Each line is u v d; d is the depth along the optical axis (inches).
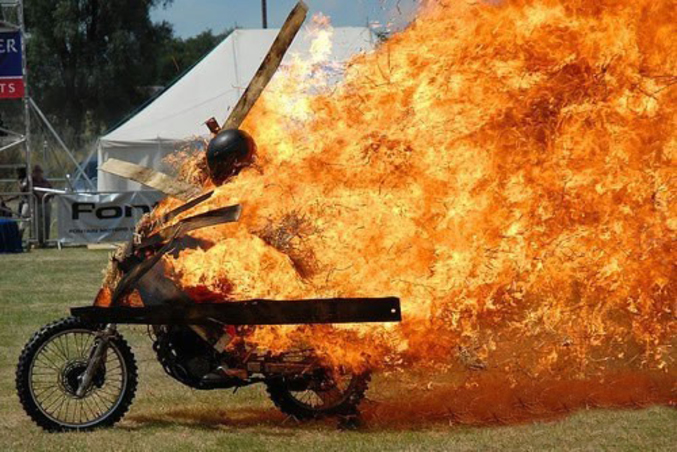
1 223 1005.8
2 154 1843.0
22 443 294.4
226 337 298.5
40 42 2566.4
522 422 313.0
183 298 294.4
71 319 310.3
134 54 2578.7
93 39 2608.3
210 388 305.4
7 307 601.9
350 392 314.8
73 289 693.3
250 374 303.0
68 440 298.2
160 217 312.8
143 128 1171.3
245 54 1232.2
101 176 1172.5
